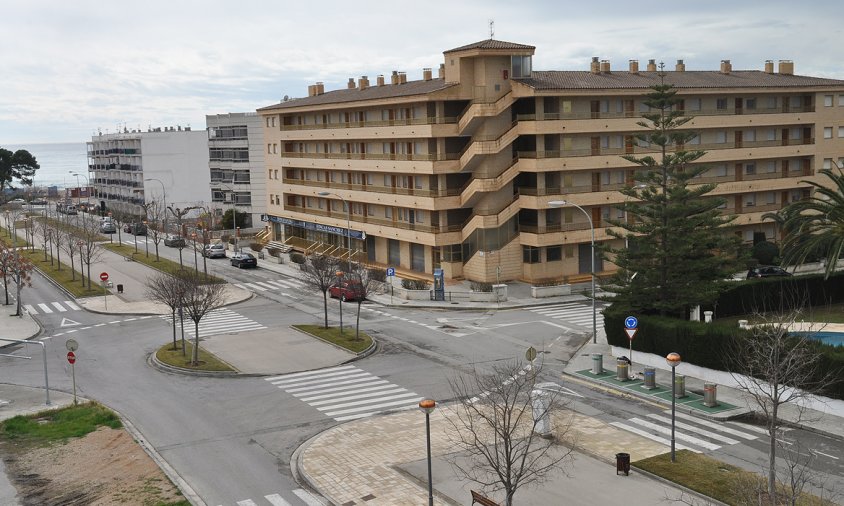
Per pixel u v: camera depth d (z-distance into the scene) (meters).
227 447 29.06
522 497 23.83
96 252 87.31
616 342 41.38
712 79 72.50
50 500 24.20
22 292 68.44
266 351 44.00
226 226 115.69
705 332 36.12
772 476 20.66
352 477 25.78
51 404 34.78
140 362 42.66
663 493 23.95
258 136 116.81
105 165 164.12
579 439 28.84
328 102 78.62
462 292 59.56
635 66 73.31
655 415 31.91
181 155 140.12
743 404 32.56
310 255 78.31
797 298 49.50
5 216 125.12
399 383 37.28
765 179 72.06
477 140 63.62
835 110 75.12
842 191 46.69
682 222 40.56
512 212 63.44
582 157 62.75
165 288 47.03
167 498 24.03
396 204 69.31
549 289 58.91
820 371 30.81
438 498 23.92
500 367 39.06
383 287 62.75
